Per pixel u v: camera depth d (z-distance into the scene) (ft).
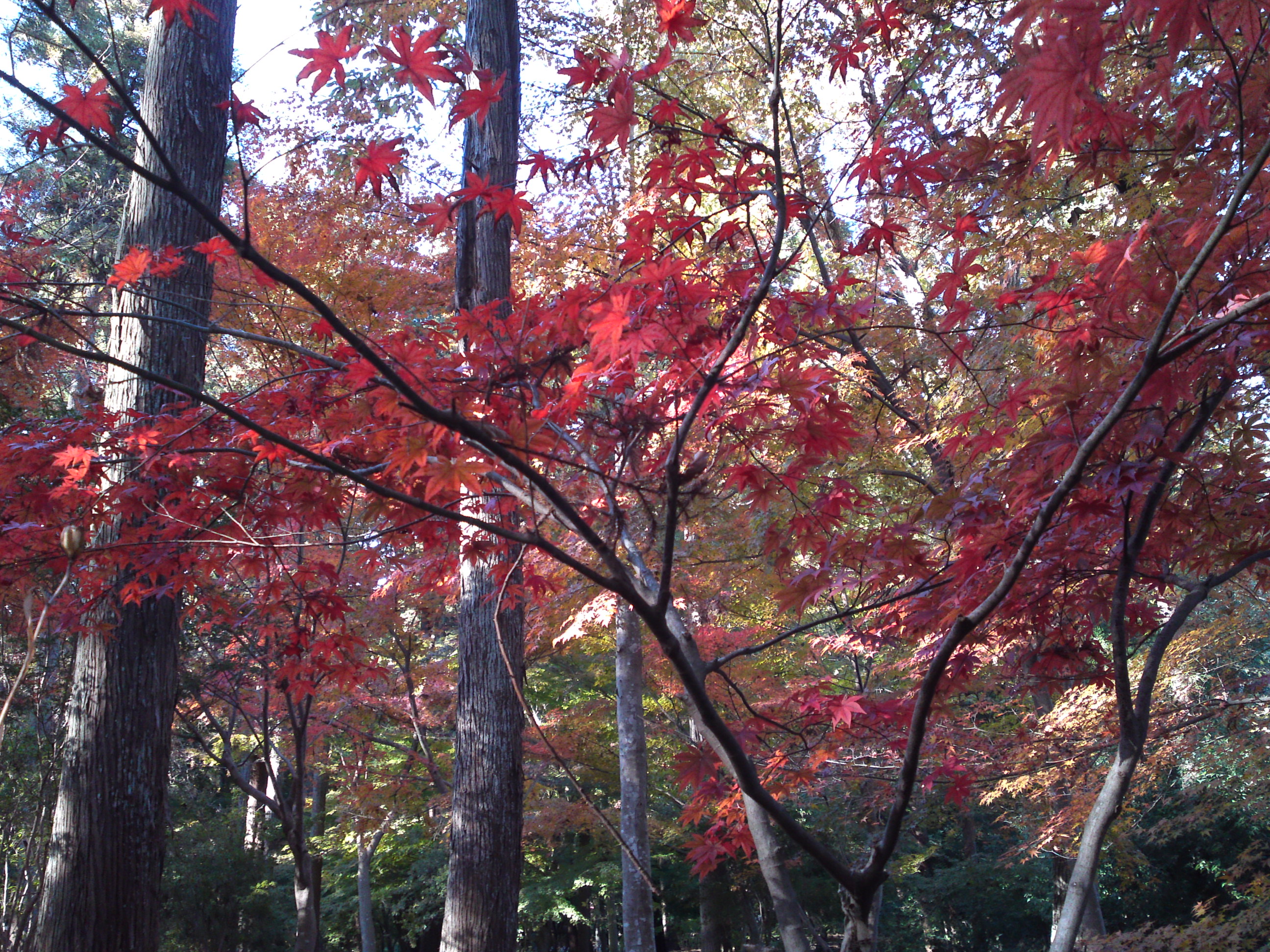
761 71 21.72
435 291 25.81
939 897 56.29
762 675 31.22
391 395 6.05
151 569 11.19
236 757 50.24
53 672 30.78
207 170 17.37
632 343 6.16
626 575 5.90
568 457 8.22
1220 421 10.31
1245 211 7.65
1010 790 22.67
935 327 16.99
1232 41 8.20
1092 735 21.18
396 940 67.56
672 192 8.07
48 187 30.32
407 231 26.84
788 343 8.13
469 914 16.98
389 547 13.03
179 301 16.14
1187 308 7.91
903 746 10.64
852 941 6.71
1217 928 20.43
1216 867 49.03
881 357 24.58
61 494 10.09
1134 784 24.31
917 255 25.18
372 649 31.14
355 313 24.22
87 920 14.84
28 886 28.35
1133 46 10.52
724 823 9.96
